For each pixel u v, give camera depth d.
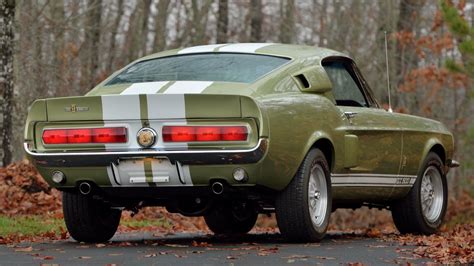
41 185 19.05
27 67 32.66
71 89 35.06
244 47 11.92
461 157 37.53
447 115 39.34
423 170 13.62
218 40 43.12
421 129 13.55
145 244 11.66
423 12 41.75
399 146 13.01
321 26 40.62
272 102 10.75
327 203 11.66
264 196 11.28
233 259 9.69
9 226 14.70
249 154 10.44
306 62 11.72
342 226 28.84
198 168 10.57
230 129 10.47
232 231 14.45
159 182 10.73
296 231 11.27
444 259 9.71
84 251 10.64
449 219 30.69
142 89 11.13
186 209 11.75
